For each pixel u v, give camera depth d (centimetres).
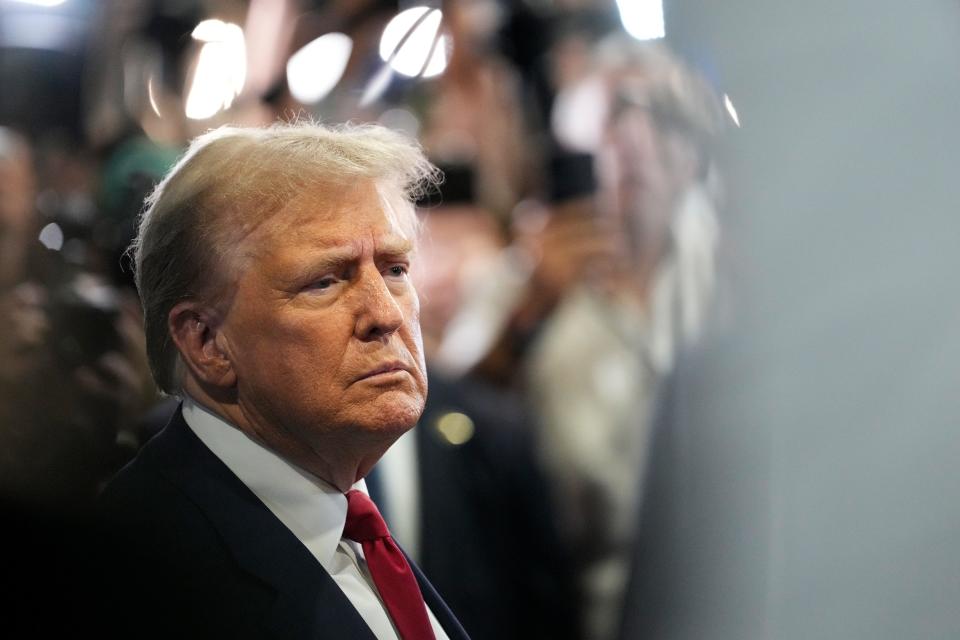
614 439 474
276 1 529
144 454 262
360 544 268
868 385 452
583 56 543
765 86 486
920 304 457
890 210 469
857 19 484
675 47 504
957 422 448
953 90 476
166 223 254
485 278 527
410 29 554
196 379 260
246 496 252
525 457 463
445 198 541
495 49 573
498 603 440
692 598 441
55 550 229
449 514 444
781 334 459
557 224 517
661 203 484
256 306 248
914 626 440
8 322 321
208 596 239
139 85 486
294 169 253
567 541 460
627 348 480
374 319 249
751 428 449
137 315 360
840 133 476
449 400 470
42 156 431
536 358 499
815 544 446
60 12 484
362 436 249
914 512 445
